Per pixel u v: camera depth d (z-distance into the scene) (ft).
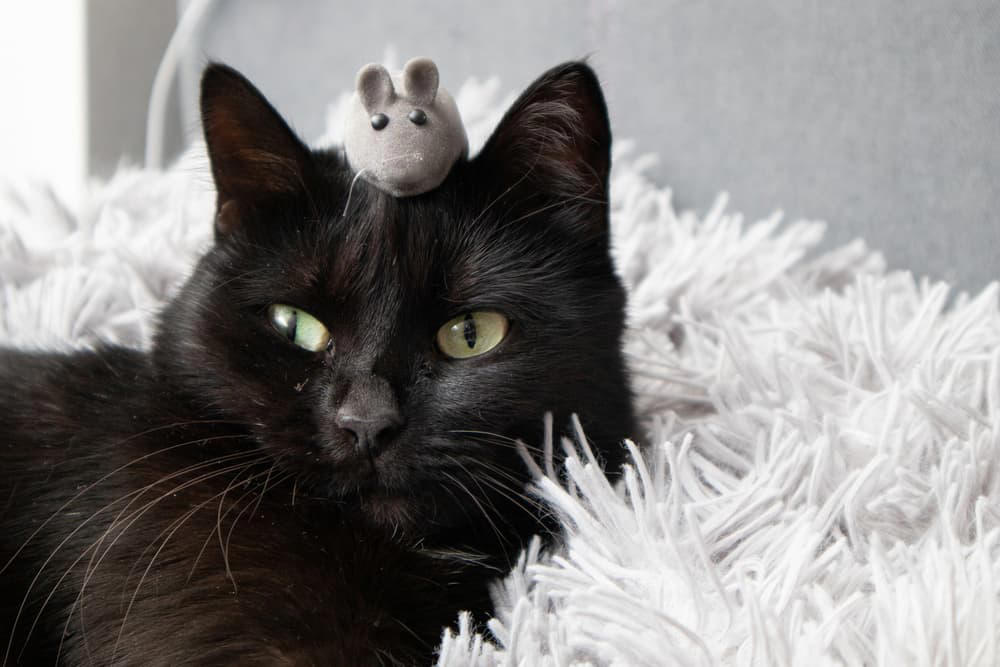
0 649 1.27
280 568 1.18
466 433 1.21
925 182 1.65
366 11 2.27
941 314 1.57
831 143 1.75
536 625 1.11
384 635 1.18
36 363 1.40
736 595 1.10
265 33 2.43
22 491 1.29
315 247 1.24
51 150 2.54
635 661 1.04
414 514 1.24
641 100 1.98
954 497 1.17
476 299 1.24
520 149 1.29
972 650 1.01
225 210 1.30
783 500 1.21
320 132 2.36
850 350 1.43
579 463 1.19
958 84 1.60
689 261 1.69
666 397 1.45
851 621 1.06
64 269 1.68
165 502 1.21
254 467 1.24
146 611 1.17
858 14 1.69
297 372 1.22
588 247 1.32
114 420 1.29
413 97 1.23
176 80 2.55
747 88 1.84
